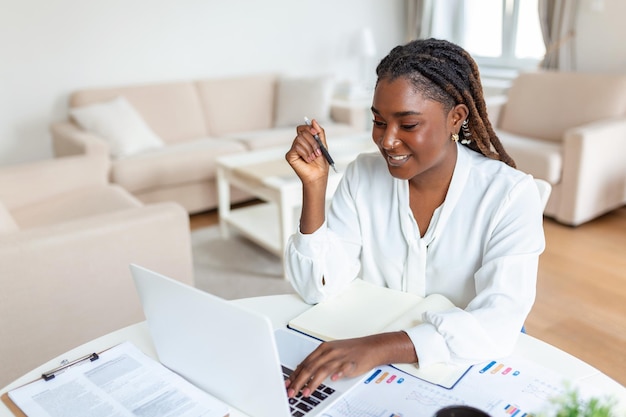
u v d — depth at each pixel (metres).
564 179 3.11
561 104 3.56
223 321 0.77
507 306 0.96
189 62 4.28
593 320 2.24
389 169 1.02
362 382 0.90
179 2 4.13
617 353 2.03
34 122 3.81
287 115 4.27
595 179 3.12
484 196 1.06
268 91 4.41
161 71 4.18
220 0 4.29
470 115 1.06
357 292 1.18
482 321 0.94
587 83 3.47
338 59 4.99
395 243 1.16
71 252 1.72
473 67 1.03
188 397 0.87
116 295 1.85
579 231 3.12
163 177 3.36
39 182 2.66
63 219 2.46
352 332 1.03
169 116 4.00
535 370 0.91
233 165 3.01
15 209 2.60
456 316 0.94
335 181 2.67
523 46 4.52
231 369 0.81
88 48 3.88
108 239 1.79
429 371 0.92
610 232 3.10
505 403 0.83
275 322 1.10
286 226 2.63
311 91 4.21
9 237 1.67
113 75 4.00
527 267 0.99
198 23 4.24
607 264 2.71
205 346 0.84
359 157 1.24
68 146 3.34
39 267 1.67
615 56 3.76
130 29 3.99
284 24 4.62
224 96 4.23
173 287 0.82
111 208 2.52
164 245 1.92
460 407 0.71
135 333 1.08
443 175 1.08
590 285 2.52
